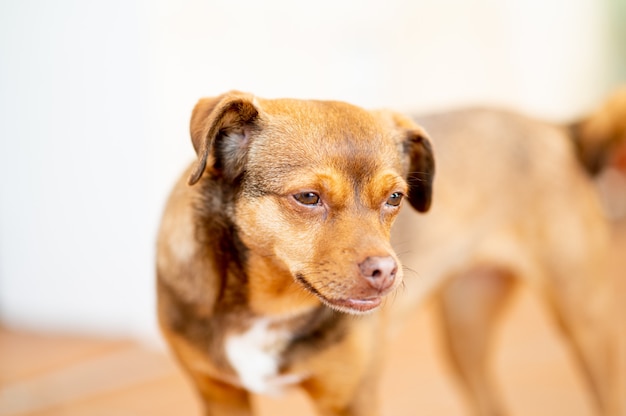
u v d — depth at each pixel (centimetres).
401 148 58
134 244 106
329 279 51
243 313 58
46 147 109
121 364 99
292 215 53
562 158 74
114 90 103
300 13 118
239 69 110
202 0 104
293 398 89
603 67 192
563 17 175
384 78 132
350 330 59
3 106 110
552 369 97
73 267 110
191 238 57
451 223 69
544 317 118
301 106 55
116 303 108
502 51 158
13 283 114
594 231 75
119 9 101
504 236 72
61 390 91
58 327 113
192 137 53
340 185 52
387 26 131
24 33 107
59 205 109
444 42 144
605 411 76
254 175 54
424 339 110
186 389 91
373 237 52
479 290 80
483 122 73
